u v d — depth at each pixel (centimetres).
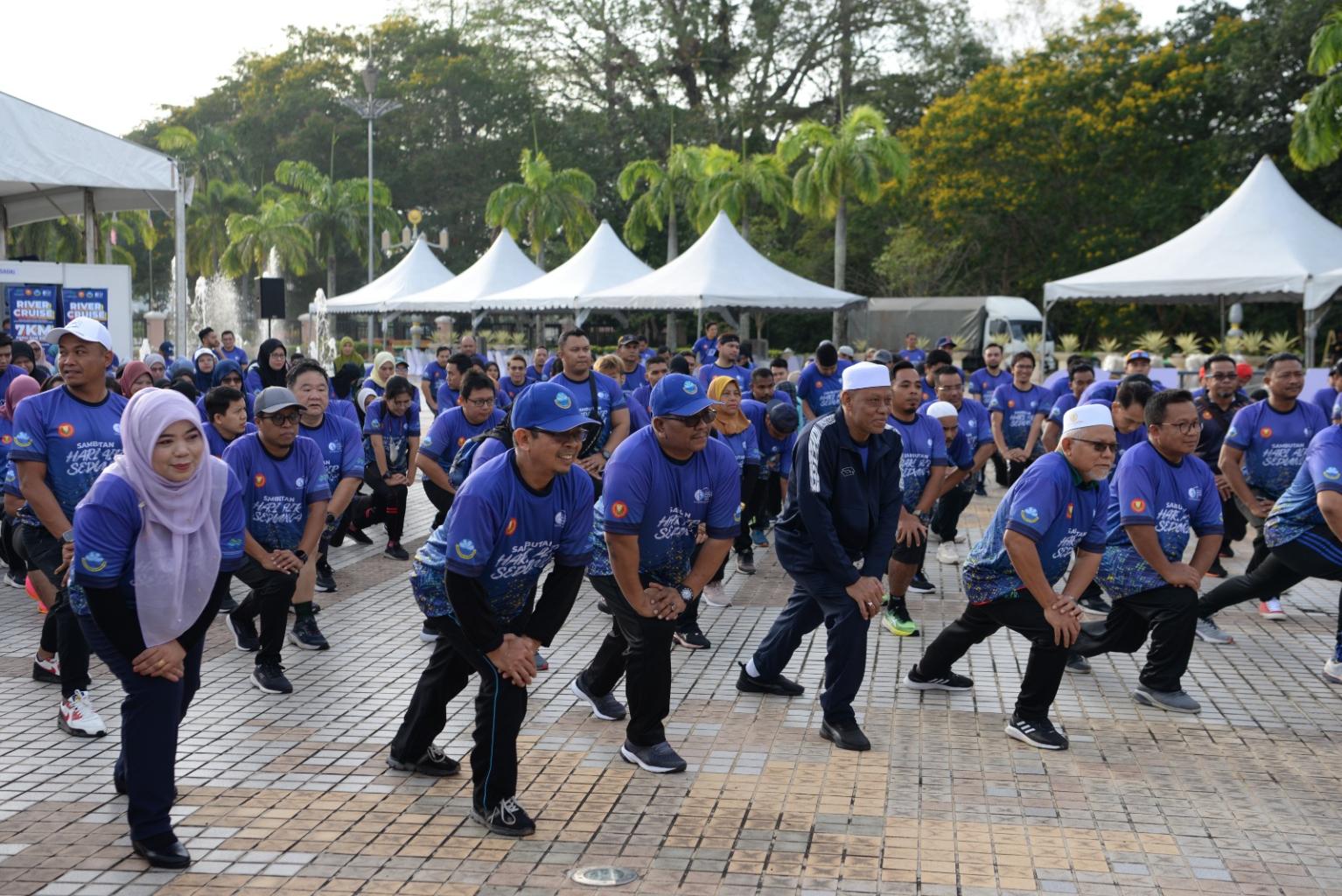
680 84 5294
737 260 2419
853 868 418
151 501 391
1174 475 598
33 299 1791
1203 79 3819
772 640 624
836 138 3503
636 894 396
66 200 2214
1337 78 2308
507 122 5669
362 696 631
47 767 516
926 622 811
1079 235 3916
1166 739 566
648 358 1111
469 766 521
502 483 421
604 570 541
